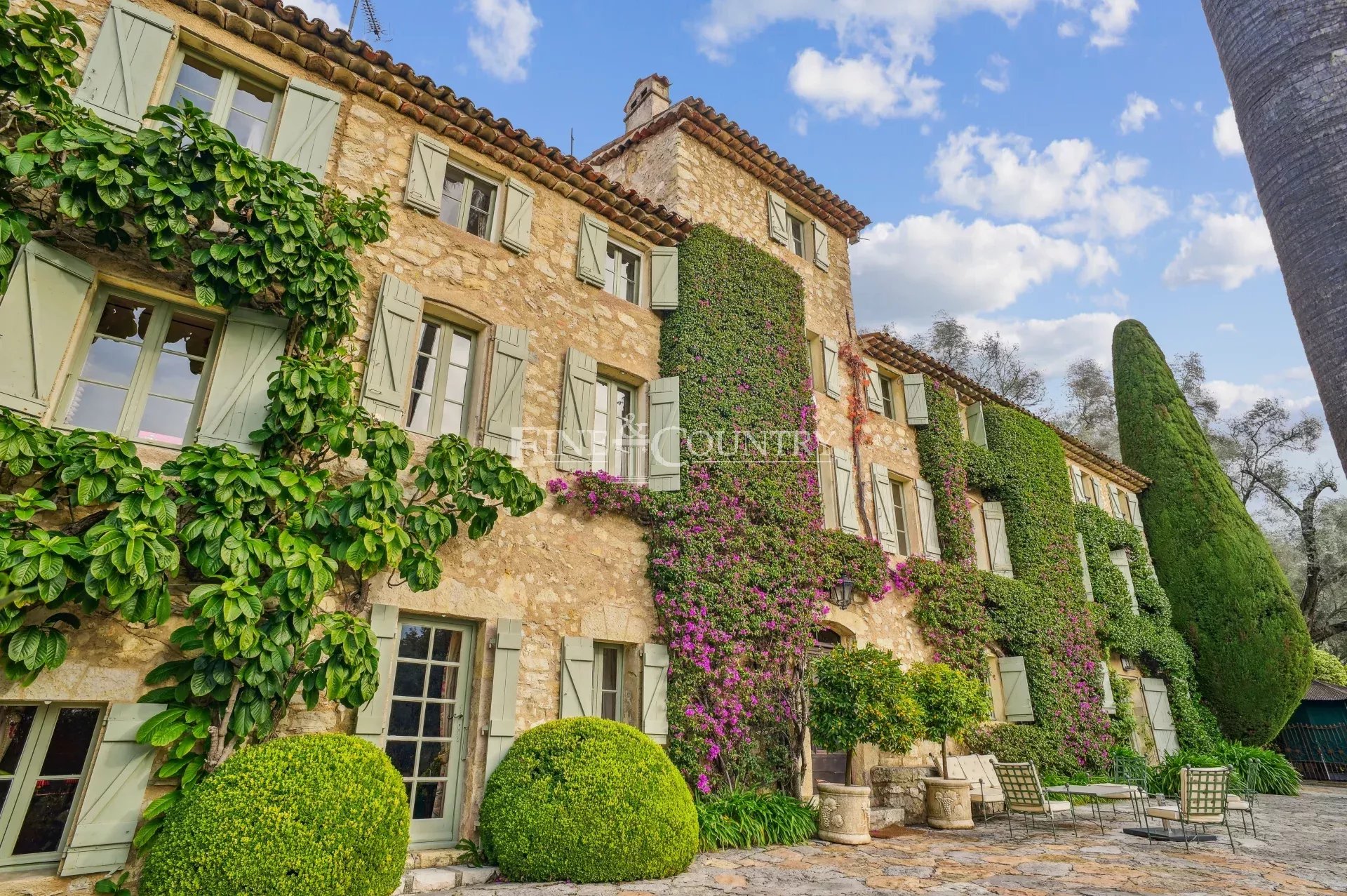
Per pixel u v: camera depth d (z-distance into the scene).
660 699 7.01
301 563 4.74
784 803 7.25
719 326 9.01
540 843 5.19
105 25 5.52
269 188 5.30
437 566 5.54
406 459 5.61
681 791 5.78
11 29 4.50
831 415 10.58
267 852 3.81
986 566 12.34
